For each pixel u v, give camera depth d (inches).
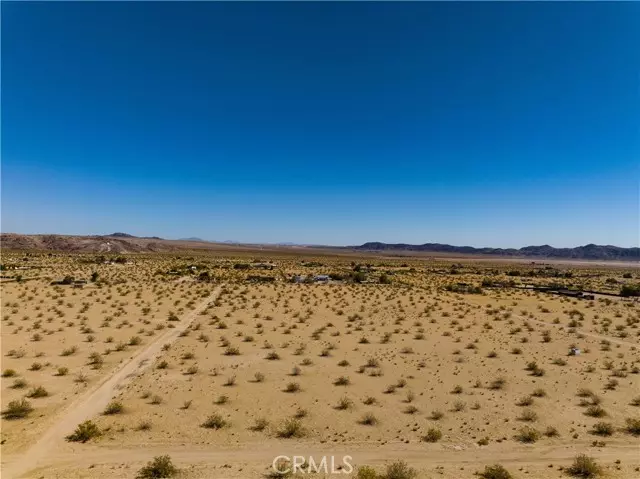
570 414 749.3
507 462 576.4
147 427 666.8
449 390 868.0
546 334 1389.0
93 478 514.6
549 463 575.2
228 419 707.4
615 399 824.9
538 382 927.0
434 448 615.8
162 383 879.7
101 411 730.2
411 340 1325.0
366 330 1473.9
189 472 534.0
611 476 540.7
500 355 1155.3
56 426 665.6
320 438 643.5
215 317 1596.9
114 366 994.1
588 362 1091.9
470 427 690.2
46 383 867.4
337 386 885.2
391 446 620.7
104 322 1503.4
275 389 860.0
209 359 1072.2
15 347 1146.7
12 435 630.5
